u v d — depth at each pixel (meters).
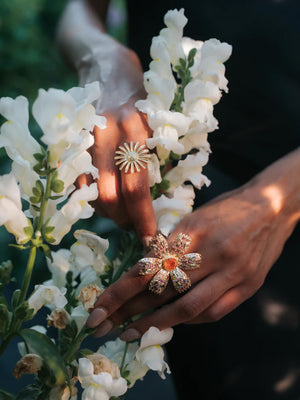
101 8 0.71
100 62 0.52
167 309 0.40
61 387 0.36
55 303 0.35
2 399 0.35
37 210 0.34
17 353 0.80
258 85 0.59
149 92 0.40
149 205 0.40
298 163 0.46
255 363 0.60
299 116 0.58
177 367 0.63
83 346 0.83
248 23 0.58
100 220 1.08
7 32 1.48
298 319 0.59
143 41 0.64
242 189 0.45
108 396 0.36
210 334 0.60
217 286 0.41
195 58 0.43
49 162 0.33
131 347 0.40
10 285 0.91
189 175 0.42
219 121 0.61
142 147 0.40
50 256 0.34
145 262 0.38
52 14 1.56
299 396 0.59
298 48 0.57
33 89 1.46
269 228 0.43
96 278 0.41
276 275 0.60
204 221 0.41
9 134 0.33
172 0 0.61
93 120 0.33
